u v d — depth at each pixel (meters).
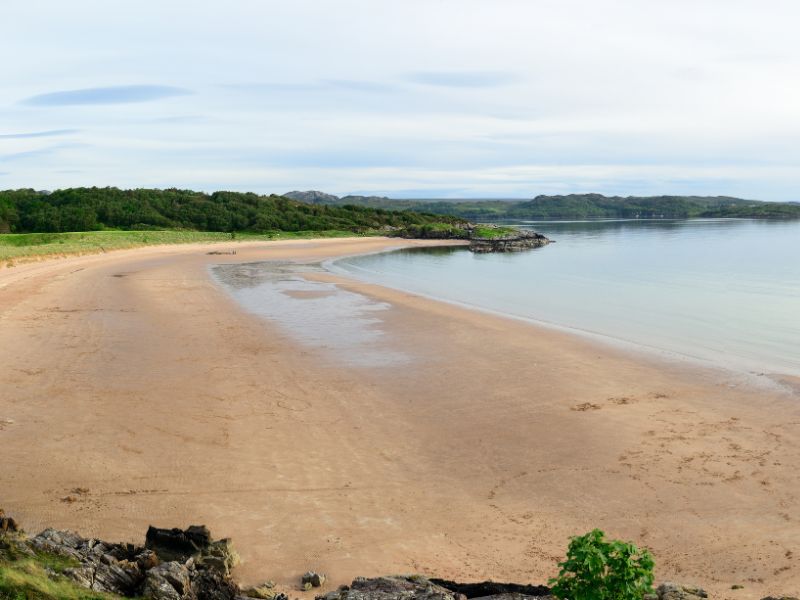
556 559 11.90
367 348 27.83
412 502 14.20
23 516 12.99
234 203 136.38
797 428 18.22
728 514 13.44
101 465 15.56
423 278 58.44
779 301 43.03
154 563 9.39
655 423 18.70
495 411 19.91
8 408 19.16
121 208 125.88
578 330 32.47
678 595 9.23
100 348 26.67
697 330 32.91
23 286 43.91
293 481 15.09
